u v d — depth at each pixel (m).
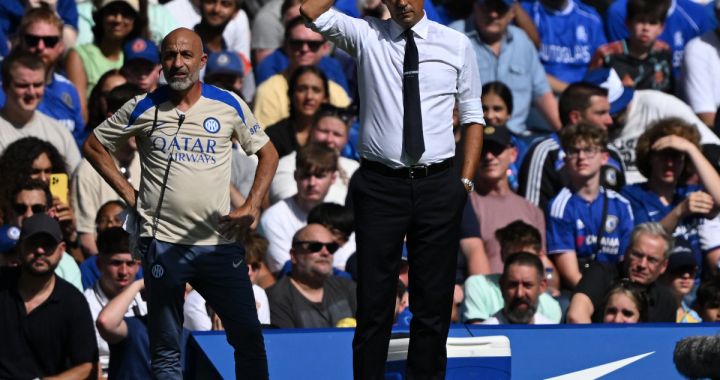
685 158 42.94
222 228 24.44
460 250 39.94
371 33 24.02
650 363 28.64
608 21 54.06
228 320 25.08
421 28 24.00
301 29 47.91
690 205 41.28
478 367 26.30
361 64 24.06
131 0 48.75
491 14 49.03
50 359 32.09
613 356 28.75
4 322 31.83
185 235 24.56
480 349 26.31
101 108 42.81
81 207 39.00
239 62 47.09
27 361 31.92
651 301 36.34
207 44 50.19
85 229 38.97
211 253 24.64
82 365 32.06
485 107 44.47
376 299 24.23
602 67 50.28
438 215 24.14
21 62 40.19
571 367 28.50
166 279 24.56
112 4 46.00
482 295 36.97
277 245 39.72
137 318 31.67
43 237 31.67
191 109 24.47
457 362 26.22
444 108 24.09
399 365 25.83
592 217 41.19
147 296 24.95
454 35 24.19
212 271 24.72
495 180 40.94
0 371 31.80
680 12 55.50
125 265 34.22
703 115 51.75
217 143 24.56
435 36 24.08
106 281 34.47
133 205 24.88
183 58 24.08
